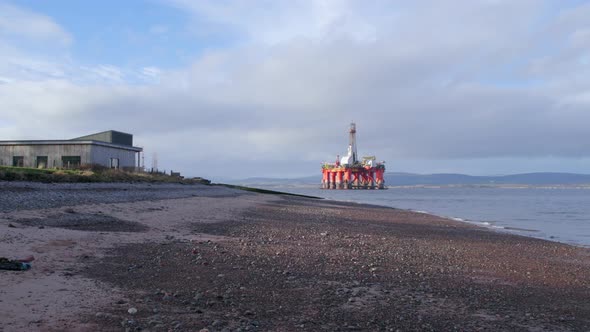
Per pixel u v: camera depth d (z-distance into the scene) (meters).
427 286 11.45
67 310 7.54
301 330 7.49
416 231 26.78
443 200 92.25
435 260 15.95
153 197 33.16
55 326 6.77
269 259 13.92
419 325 8.20
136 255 12.80
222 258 13.50
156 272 10.95
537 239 25.31
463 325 8.37
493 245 21.52
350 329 7.73
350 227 27.44
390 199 97.12
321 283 10.99
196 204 34.19
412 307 9.36
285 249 16.31
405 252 17.58
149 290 9.29
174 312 7.94
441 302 9.92
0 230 13.27
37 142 44.38
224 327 7.31
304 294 9.86
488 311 9.44
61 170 37.12
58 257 11.29
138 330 6.88
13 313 7.12
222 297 9.16
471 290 11.32
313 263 13.70
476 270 14.35
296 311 8.58
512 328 8.38
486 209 58.66
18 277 9.05
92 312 7.55
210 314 7.99
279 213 35.94
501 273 14.05
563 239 26.14
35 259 10.68
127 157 51.44
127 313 7.65
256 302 9.01
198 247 15.23
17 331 6.44
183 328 7.12
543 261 17.20
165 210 26.61
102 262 11.45
